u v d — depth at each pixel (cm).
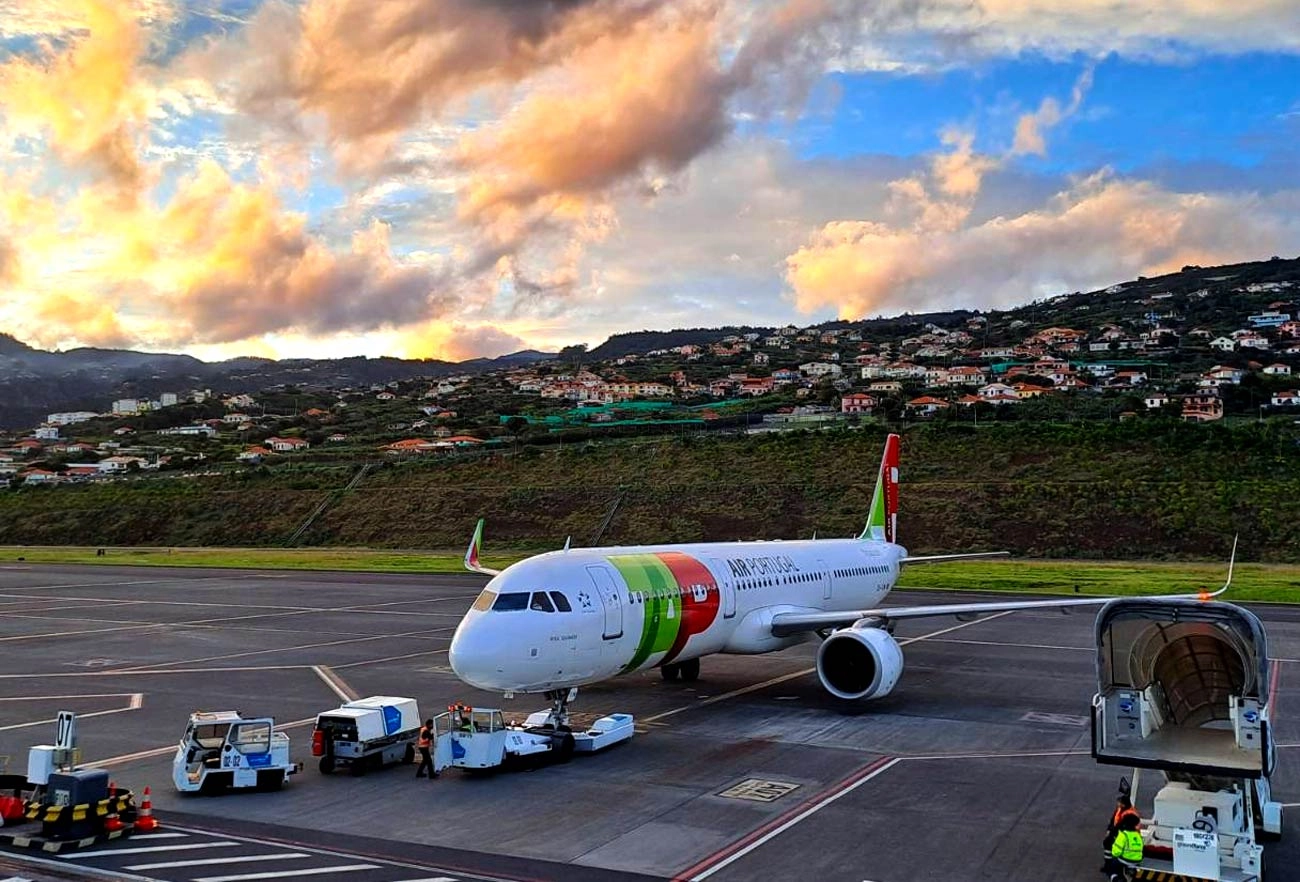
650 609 2966
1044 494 10819
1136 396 17962
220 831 2000
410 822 2052
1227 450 11694
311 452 19600
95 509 14425
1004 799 2206
